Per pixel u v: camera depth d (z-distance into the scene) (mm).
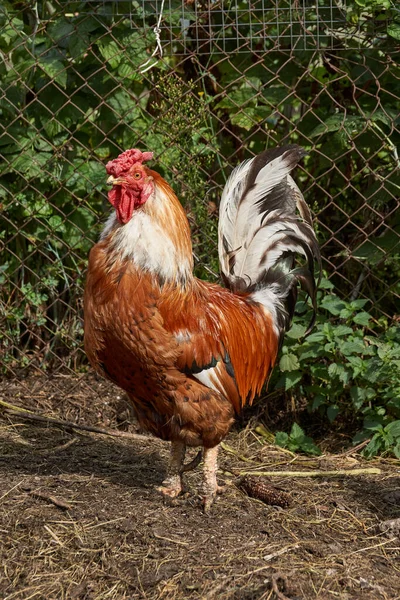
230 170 4266
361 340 3943
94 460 3811
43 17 4160
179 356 3473
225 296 3660
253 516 3568
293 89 4043
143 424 3615
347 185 4051
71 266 4246
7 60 4121
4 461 3771
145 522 3510
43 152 4129
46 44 4070
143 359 3467
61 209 4180
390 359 3869
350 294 4168
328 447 3963
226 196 3721
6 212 4184
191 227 4102
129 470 3766
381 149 4031
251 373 3680
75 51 3990
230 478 3764
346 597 3318
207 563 3391
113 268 3453
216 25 3953
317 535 3510
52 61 4039
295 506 3621
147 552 3422
